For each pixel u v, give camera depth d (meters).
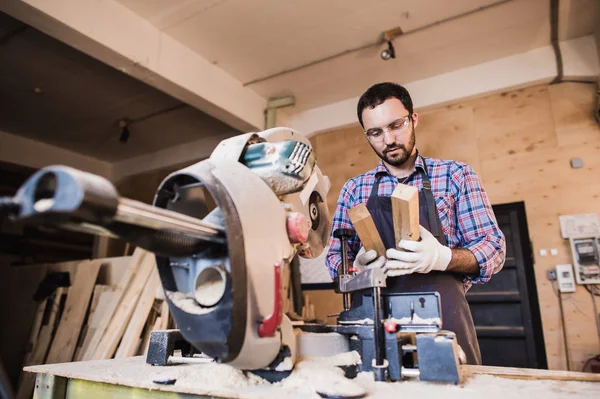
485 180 3.28
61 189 0.49
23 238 5.24
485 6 2.71
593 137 3.00
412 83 3.59
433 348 0.78
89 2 2.45
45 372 0.93
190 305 0.75
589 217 2.89
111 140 4.70
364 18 2.81
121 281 2.94
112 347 2.54
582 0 2.66
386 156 1.44
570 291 2.85
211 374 0.81
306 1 2.63
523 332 2.96
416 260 1.01
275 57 3.23
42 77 3.45
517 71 3.21
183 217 0.66
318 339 0.87
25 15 2.24
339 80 3.57
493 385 0.74
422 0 2.65
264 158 0.87
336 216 1.63
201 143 4.66
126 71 2.81
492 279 3.14
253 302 0.71
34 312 3.65
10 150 4.48
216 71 3.33
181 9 2.69
